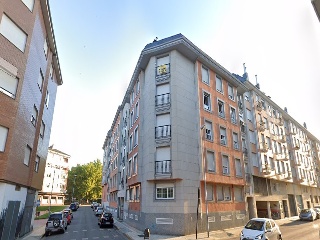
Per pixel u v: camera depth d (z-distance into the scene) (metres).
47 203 62.16
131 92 30.06
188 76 21.95
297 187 39.34
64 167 70.62
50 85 23.36
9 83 13.34
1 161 12.31
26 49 14.66
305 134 48.94
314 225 23.20
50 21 18.64
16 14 14.07
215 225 19.50
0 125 12.52
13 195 14.09
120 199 33.03
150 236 16.73
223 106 24.34
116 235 18.69
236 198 22.97
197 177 19.34
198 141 20.39
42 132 21.03
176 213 17.56
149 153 19.53
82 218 34.59
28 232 19.12
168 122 19.95
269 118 34.59
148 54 22.27
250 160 27.56
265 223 12.85
